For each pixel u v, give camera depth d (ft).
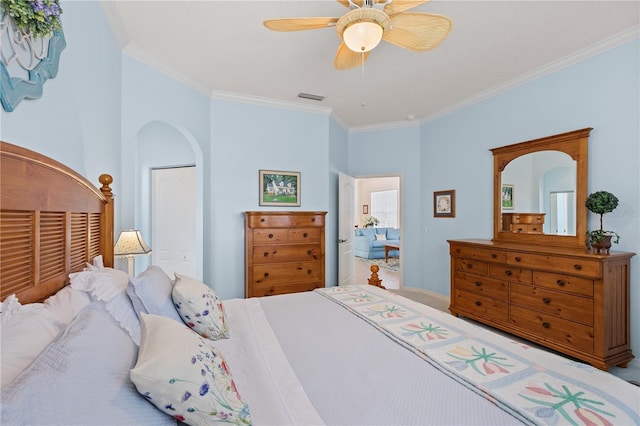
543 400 3.07
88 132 5.76
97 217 5.61
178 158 13.39
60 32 4.30
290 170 13.03
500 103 11.13
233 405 2.64
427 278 14.65
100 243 5.75
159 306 4.17
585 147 8.52
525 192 10.16
